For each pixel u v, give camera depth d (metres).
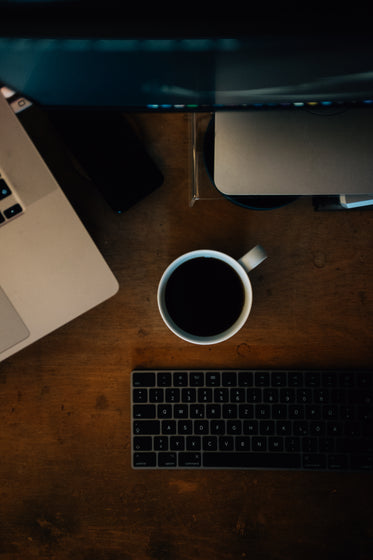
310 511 0.66
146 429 0.63
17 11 0.33
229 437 0.63
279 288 0.68
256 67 0.42
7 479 0.67
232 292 0.64
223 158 0.57
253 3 0.33
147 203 0.67
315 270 0.68
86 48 0.38
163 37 0.35
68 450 0.67
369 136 0.57
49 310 0.58
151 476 0.66
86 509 0.67
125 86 0.48
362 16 0.33
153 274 0.67
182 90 0.49
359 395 0.63
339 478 0.66
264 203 0.65
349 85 0.47
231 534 0.66
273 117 0.57
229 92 0.49
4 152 0.56
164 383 0.64
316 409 0.63
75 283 0.58
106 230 0.67
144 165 0.66
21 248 0.57
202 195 0.67
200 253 0.59
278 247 0.68
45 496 0.67
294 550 0.65
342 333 0.67
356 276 0.67
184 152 0.67
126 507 0.67
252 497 0.66
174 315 0.63
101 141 0.65
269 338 0.67
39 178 0.57
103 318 0.67
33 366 0.67
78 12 0.34
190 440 0.63
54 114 0.63
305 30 0.34
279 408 0.63
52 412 0.67
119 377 0.67
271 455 0.63
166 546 0.66
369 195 0.60
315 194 0.57
